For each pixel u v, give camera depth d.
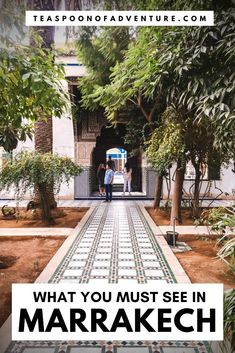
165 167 5.34
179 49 2.02
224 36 1.89
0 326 1.98
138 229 5.12
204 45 1.97
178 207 5.52
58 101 2.51
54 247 4.02
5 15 2.10
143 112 6.55
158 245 4.04
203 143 4.75
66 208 7.73
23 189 5.39
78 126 9.76
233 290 1.64
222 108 1.88
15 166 5.18
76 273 2.93
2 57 2.04
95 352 1.74
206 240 4.17
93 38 6.06
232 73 1.93
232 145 2.35
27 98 2.68
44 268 3.11
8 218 6.08
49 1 2.90
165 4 2.23
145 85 2.45
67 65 7.35
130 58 3.70
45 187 5.55
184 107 3.99
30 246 4.06
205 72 2.03
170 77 2.15
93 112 9.70
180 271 2.96
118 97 5.84
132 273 2.93
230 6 1.95
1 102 2.67
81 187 9.90
